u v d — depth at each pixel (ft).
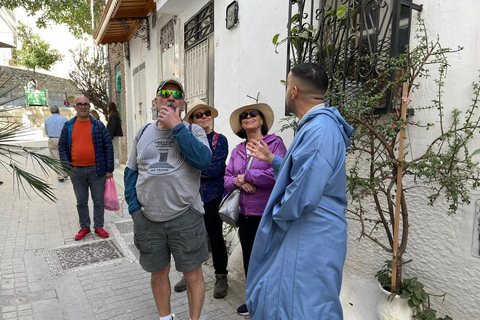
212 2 15.23
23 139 8.05
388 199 6.89
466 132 6.22
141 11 24.61
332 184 5.05
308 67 5.60
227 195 8.74
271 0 11.37
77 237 14.15
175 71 20.15
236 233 12.30
